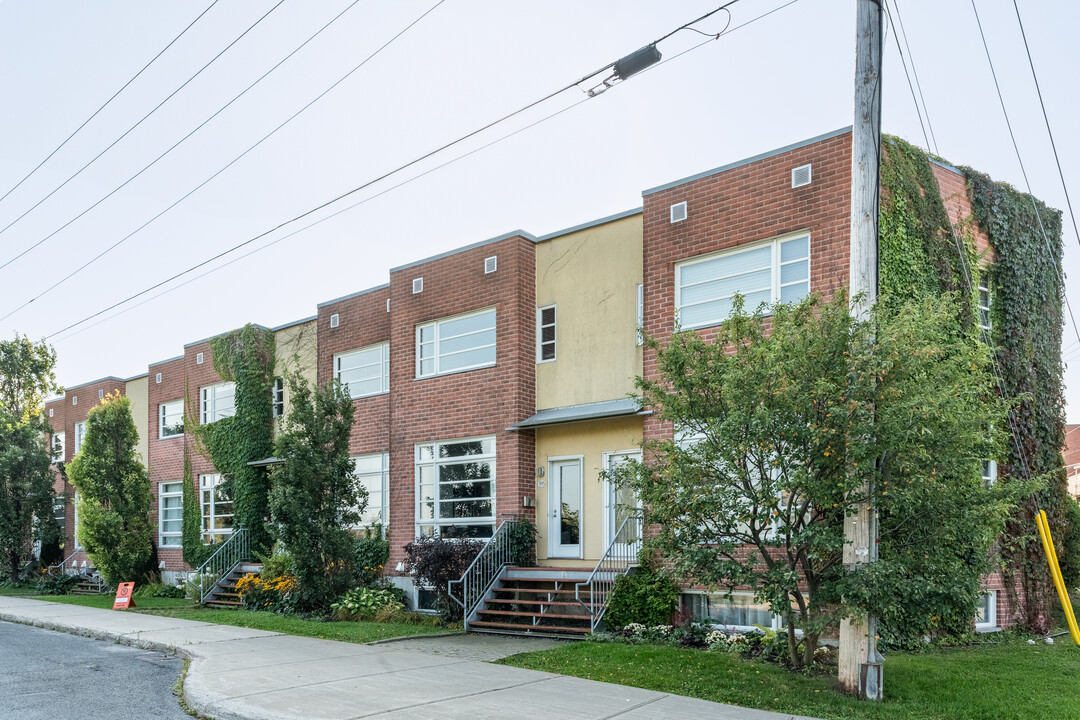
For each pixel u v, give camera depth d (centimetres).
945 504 892
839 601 918
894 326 888
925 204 1345
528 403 1683
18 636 1489
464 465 1762
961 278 1376
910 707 857
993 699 880
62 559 3166
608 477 1062
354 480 1775
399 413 1906
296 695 914
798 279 1305
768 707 868
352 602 1666
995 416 944
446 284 1842
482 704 874
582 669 1070
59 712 863
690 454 987
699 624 1293
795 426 897
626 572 1385
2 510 2684
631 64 1056
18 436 2803
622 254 1592
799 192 1305
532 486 1659
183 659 1211
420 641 1352
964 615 949
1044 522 1216
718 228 1396
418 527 1831
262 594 1894
